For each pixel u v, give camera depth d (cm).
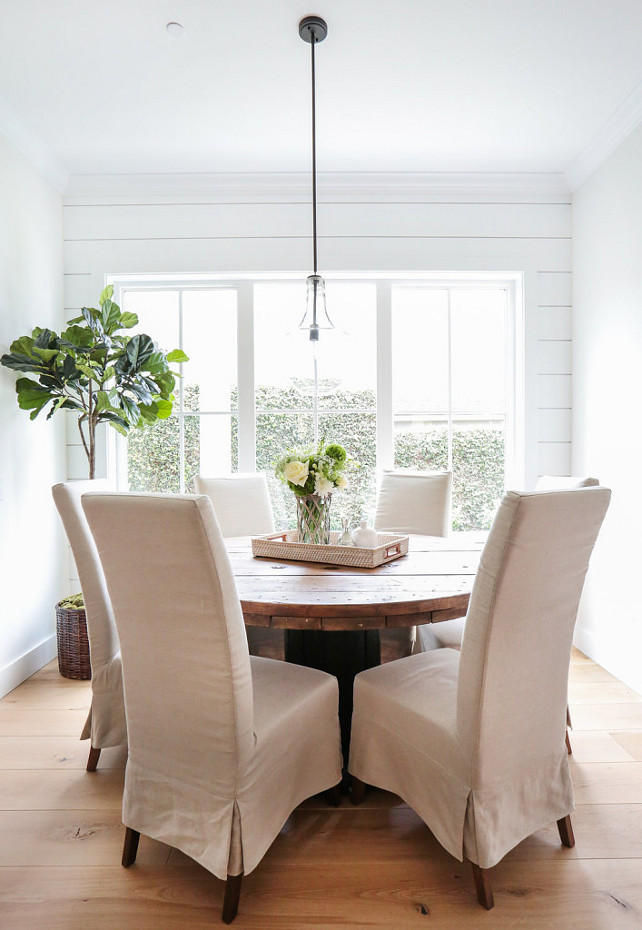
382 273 337
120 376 283
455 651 186
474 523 358
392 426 353
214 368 353
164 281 347
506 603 128
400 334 354
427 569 199
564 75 243
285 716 150
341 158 311
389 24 212
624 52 229
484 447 357
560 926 134
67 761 206
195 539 122
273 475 354
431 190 332
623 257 279
